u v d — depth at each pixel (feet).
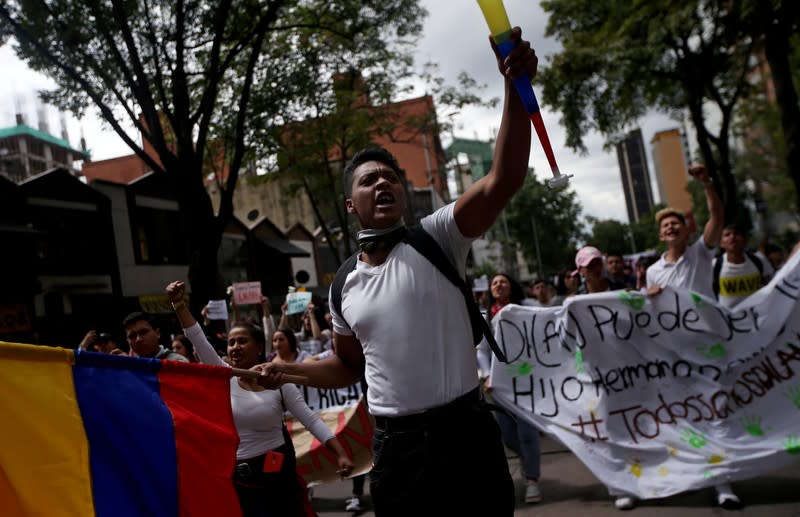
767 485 16.34
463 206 7.28
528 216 184.24
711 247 17.39
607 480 16.53
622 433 17.06
